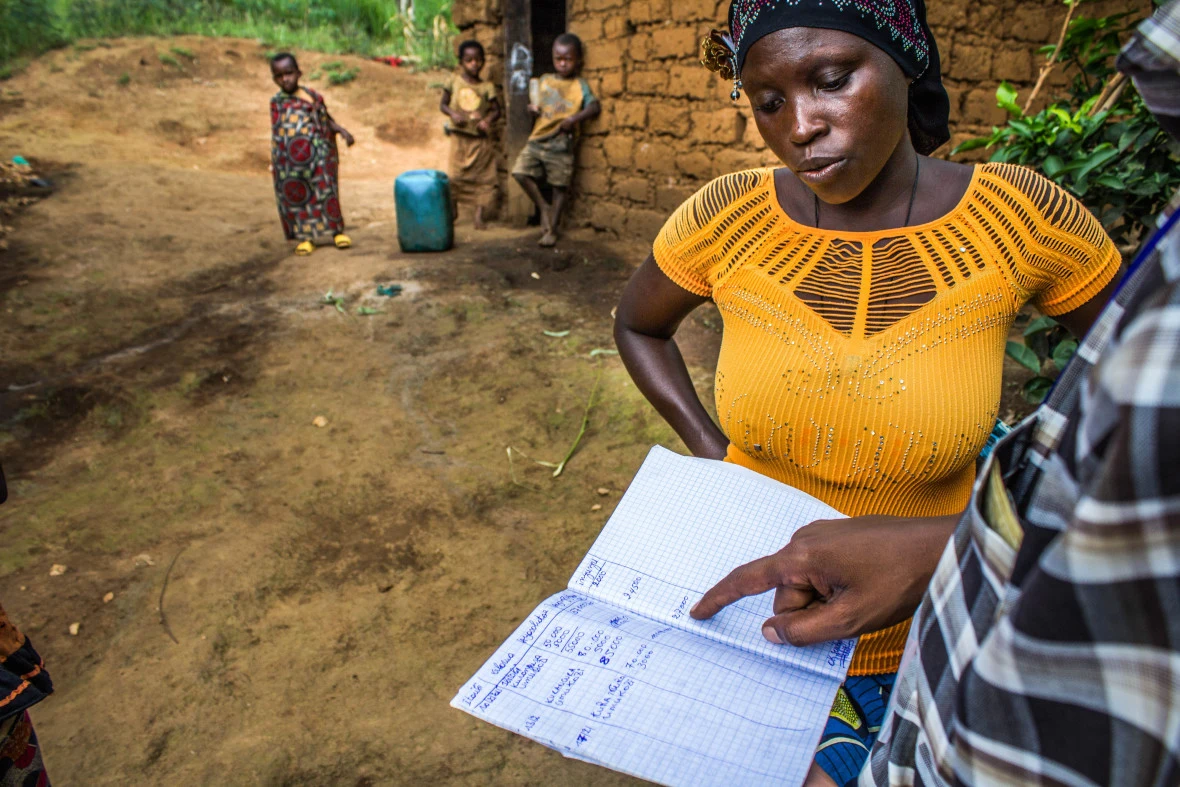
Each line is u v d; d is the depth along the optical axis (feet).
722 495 3.53
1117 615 1.37
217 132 35.14
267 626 9.66
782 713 2.70
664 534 3.42
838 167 3.30
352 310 17.74
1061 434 1.69
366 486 12.43
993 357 3.74
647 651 2.93
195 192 26.08
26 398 14.34
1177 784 1.36
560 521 11.60
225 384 15.19
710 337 15.81
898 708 2.16
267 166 33.40
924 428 3.68
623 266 20.13
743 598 3.18
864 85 3.19
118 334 16.94
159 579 10.36
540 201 21.76
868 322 3.71
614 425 13.69
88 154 30.25
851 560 2.66
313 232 21.65
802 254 3.87
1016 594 1.71
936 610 2.02
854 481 3.95
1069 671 1.46
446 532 11.43
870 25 3.12
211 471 12.76
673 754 2.54
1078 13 15.99
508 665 2.85
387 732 8.18
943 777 1.82
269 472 12.76
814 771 2.69
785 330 3.85
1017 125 9.29
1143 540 1.31
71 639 9.41
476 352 15.94
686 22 18.37
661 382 4.87
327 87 40.40
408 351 16.20
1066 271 3.71
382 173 34.91
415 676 8.93
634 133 20.67
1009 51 16.93
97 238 21.48
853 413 3.76
